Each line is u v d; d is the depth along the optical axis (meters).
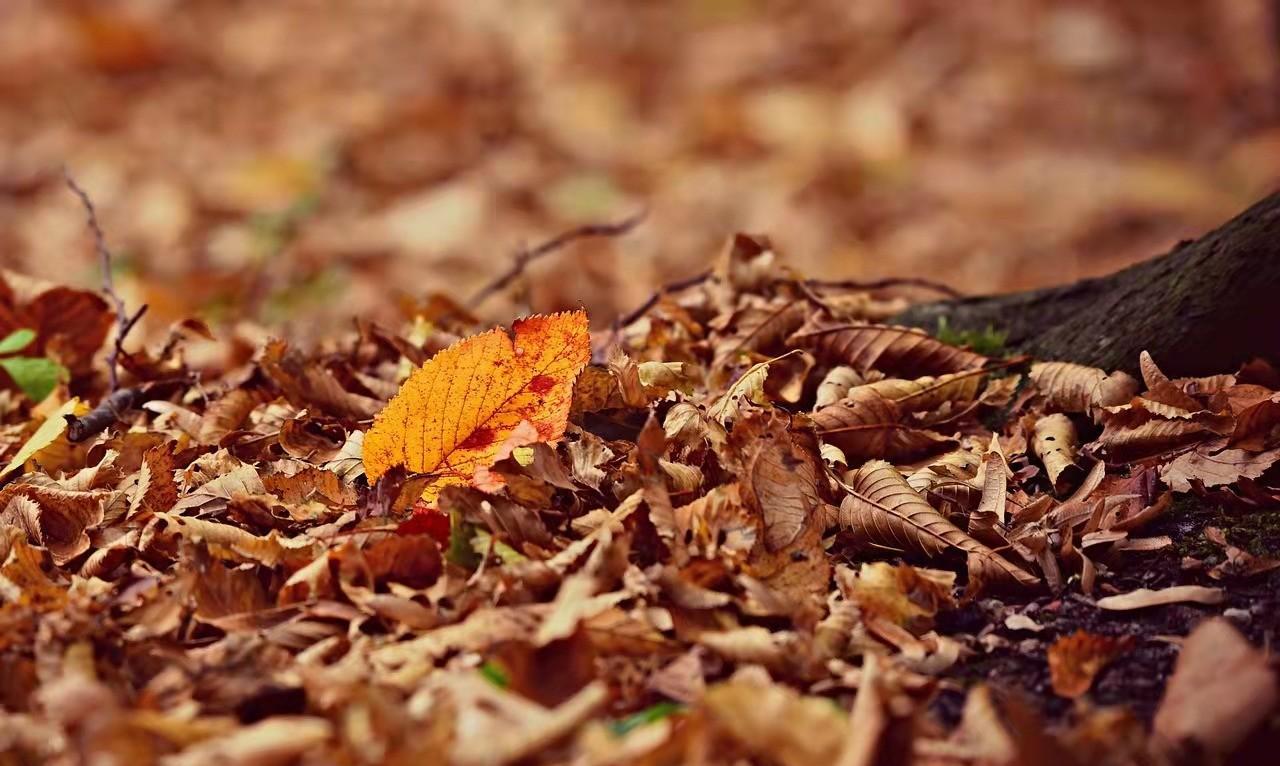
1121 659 0.95
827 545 1.01
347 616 0.96
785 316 1.14
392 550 0.97
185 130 2.94
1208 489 1.03
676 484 1.01
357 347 1.20
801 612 0.96
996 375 1.14
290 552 0.99
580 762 0.88
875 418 1.07
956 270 2.41
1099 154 2.88
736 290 1.20
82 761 0.89
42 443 1.07
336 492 1.03
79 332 1.21
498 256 2.28
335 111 3.00
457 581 0.97
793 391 1.10
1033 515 1.03
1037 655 0.96
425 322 1.21
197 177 2.61
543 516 1.00
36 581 0.99
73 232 2.39
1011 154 2.89
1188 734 0.90
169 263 2.20
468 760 0.88
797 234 2.52
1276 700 0.90
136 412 1.13
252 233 2.19
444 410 1.01
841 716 0.89
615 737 0.91
